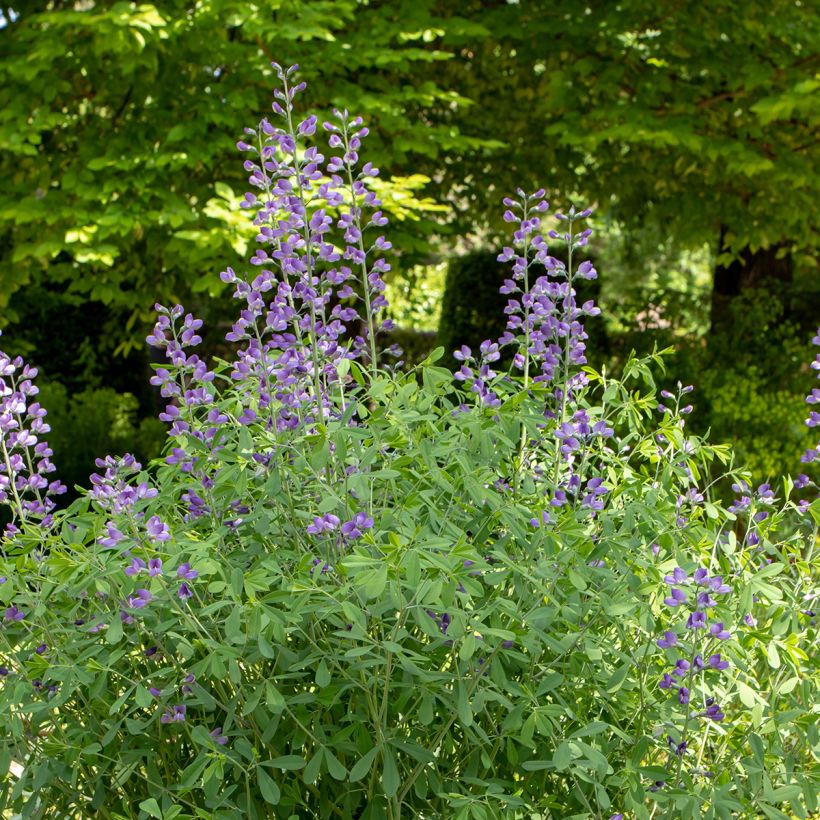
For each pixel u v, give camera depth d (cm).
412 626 223
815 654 239
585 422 237
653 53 769
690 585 210
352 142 253
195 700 204
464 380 258
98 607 225
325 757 196
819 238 957
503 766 222
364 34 642
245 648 199
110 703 223
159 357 1010
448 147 624
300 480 226
